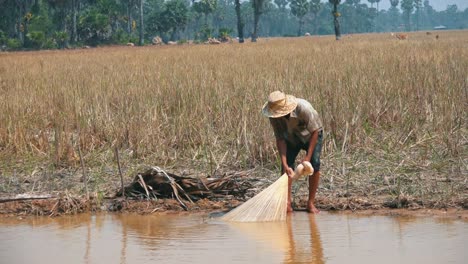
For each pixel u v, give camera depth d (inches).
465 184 325.7
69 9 3417.8
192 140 426.9
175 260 235.8
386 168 358.6
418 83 547.2
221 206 316.8
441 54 845.8
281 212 289.4
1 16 3425.2
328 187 333.1
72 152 402.9
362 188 328.2
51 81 708.0
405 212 293.3
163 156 400.8
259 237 262.7
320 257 235.3
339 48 1320.1
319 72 643.5
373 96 492.4
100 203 321.1
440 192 314.8
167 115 501.0
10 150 432.8
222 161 381.4
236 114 459.8
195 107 492.4
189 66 850.8
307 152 293.0
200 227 280.8
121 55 1414.9
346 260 231.0
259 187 336.2
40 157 418.0
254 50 1397.6
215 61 957.8
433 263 224.2
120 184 352.8
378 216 288.4
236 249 247.1
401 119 454.9
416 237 255.0
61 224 292.2
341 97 481.1
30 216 309.1
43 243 262.7
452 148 381.7
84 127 445.4
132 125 436.1
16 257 245.0
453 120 442.9
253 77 629.3
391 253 237.0
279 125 295.4
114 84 633.0
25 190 353.1
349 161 372.2
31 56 1635.1
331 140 394.3
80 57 1389.0
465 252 234.5
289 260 232.5
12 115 478.3
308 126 290.5
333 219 286.8
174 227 281.7
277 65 787.4
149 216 303.3
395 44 1467.8
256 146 382.0
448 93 502.0
